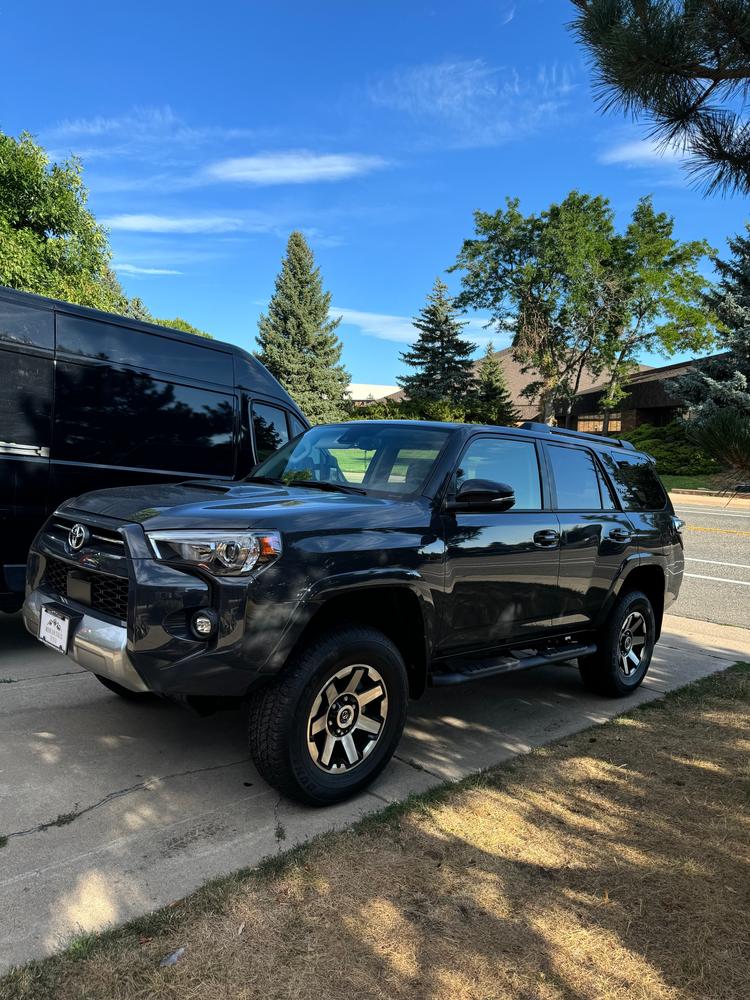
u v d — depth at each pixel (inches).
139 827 116.9
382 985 85.4
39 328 203.3
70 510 140.3
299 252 2230.6
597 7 154.4
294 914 96.7
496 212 1453.0
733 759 156.4
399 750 155.5
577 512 184.5
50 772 134.4
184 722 161.6
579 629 186.2
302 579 118.3
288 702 118.6
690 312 1354.6
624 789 140.2
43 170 577.9
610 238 1428.4
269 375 280.4
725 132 160.7
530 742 164.1
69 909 95.0
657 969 90.8
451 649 150.1
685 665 235.1
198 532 116.0
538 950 93.0
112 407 221.6
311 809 126.2
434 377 2047.2
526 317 1496.1
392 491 151.0
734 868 114.0
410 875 107.2
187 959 87.3
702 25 145.3
